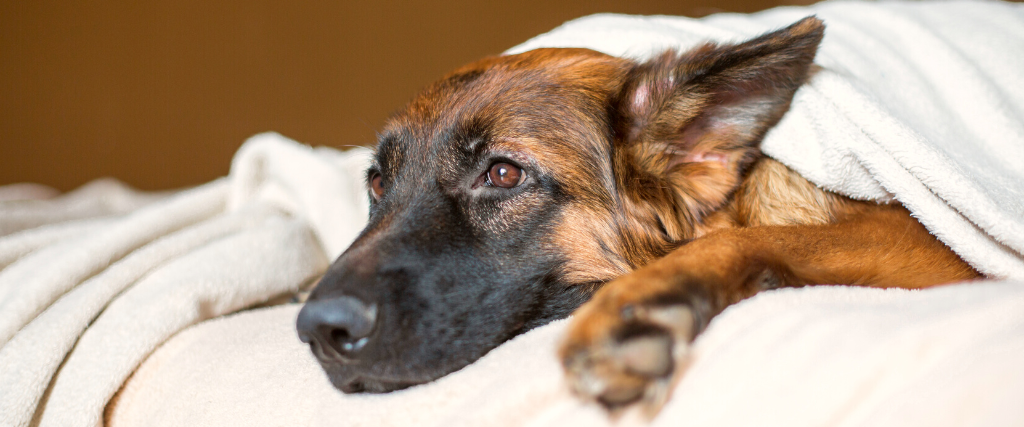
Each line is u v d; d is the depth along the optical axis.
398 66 3.57
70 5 3.10
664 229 1.08
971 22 1.20
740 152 1.08
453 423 0.90
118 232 1.20
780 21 1.23
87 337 1.08
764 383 0.86
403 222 1.04
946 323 0.87
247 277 1.16
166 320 1.09
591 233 1.06
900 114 1.08
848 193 1.06
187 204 1.31
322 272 1.27
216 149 3.38
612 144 1.08
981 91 1.11
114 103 3.22
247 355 1.03
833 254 0.99
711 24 1.21
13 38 3.04
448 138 1.07
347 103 3.52
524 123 1.06
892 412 0.85
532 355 0.93
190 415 1.01
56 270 1.13
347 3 3.46
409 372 0.99
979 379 0.85
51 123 3.14
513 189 1.05
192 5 3.26
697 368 0.88
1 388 1.04
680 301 0.89
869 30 1.19
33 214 1.49
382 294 0.99
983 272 1.01
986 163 1.07
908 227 1.03
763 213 1.08
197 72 3.31
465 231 1.05
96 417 1.05
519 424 0.89
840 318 0.88
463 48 3.64
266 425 0.97
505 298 1.03
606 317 0.88
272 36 3.38
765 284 0.95
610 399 0.87
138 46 3.22
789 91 1.05
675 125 1.07
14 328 1.09
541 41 1.20
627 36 1.17
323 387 0.98
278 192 1.36
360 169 1.39
